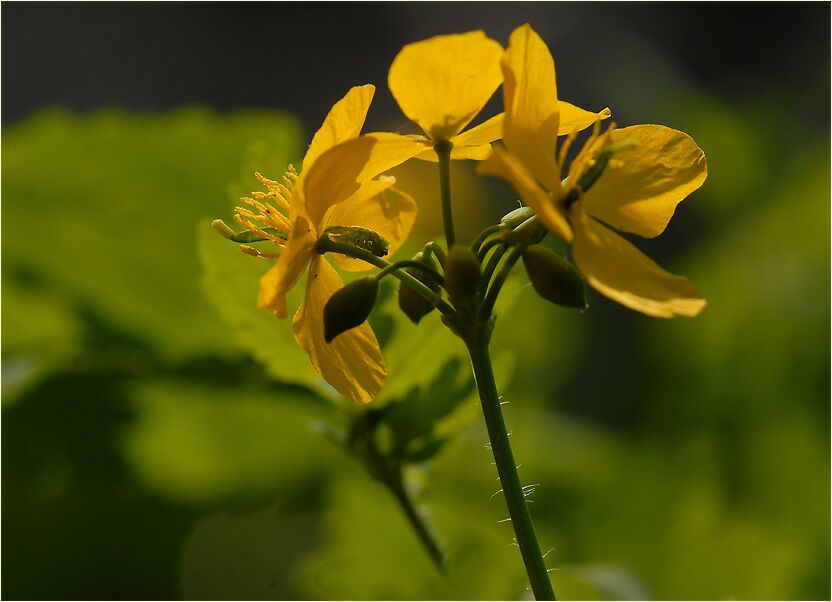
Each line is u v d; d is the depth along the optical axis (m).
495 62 0.21
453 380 0.24
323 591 0.27
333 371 0.22
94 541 0.30
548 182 0.21
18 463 0.29
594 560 0.28
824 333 0.32
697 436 0.31
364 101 0.22
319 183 0.21
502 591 0.26
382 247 0.22
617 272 0.21
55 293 0.29
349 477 0.28
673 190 0.22
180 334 0.29
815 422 0.31
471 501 0.28
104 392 0.29
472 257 0.21
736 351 0.32
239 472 0.30
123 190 0.30
